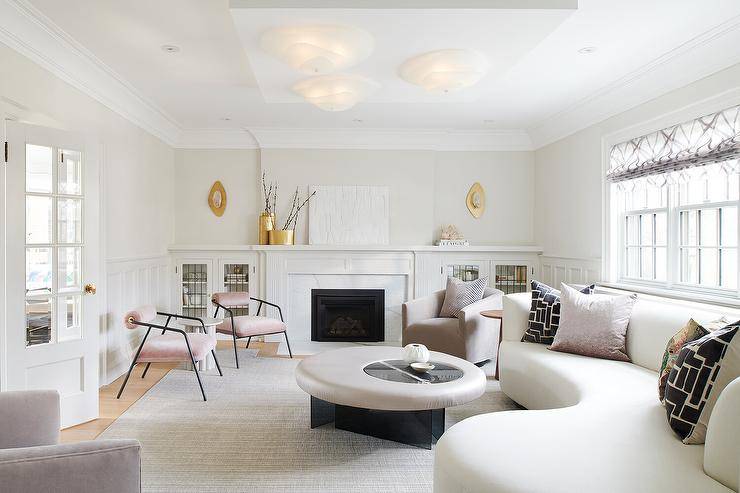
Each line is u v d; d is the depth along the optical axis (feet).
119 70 13.50
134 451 4.59
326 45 10.02
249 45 10.55
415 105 16.88
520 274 20.66
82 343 11.13
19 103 10.38
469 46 10.52
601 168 15.90
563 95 15.61
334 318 20.95
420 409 8.91
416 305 17.40
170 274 20.44
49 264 10.61
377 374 10.07
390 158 20.85
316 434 10.56
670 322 9.96
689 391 6.61
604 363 10.52
